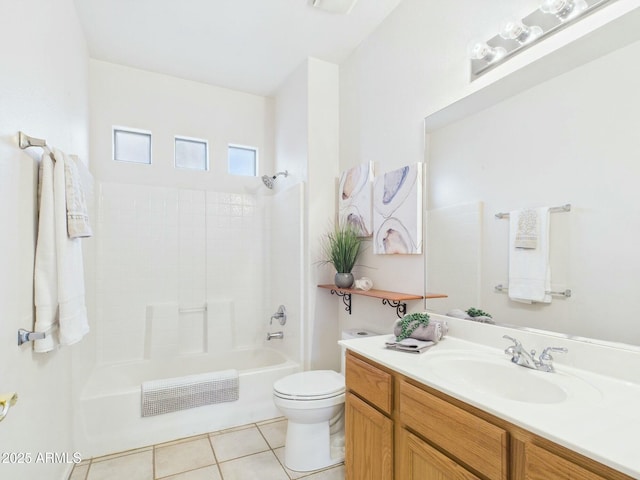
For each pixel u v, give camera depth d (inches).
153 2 86.0
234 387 97.7
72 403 80.5
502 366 52.3
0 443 41.8
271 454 84.1
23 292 50.8
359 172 100.1
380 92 94.2
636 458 28.4
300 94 115.9
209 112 131.1
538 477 34.2
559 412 37.0
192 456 83.0
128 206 118.0
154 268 121.2
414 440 49.8
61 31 72.6
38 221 56.6
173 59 113.7
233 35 100.5
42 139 55.8
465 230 67.2
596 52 47.6
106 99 115.4
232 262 133.6
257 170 139.6
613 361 45.3
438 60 75.1
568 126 50.7
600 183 46.7
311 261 110.3
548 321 52.7
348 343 66.9
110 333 114.1
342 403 79.7
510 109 59.3
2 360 43.1
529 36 56.2
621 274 44.5
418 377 48.8
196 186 129.0
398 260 86.7
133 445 86.4
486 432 39.4
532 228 55.3
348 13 90.4
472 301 65.6
